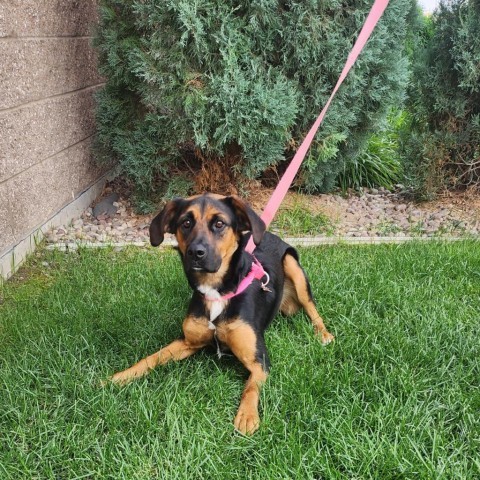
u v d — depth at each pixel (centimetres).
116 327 113
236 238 98
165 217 98
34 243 160
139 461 76
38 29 161
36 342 108
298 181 197
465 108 190
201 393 91
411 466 72
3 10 143
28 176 157
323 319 118
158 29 162
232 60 162
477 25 176
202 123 167
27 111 155
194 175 188
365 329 109
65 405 90
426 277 136
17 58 149
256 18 164
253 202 191
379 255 150
